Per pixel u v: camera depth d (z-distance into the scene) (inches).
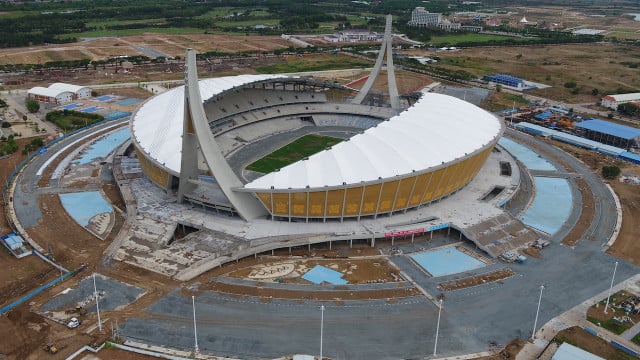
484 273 4133.9
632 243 4685.0
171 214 4825.3
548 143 7534.5
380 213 4768.7
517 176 5915.4
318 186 4382.4
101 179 5900.6
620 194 5782.5
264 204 4569.4
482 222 4776.1
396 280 4013.3
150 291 3789.4
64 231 4680.1
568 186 5994.1
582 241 4699.8
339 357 3166.8
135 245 4357.8
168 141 5255.9
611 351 3275.1
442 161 4731.8
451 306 3695.9
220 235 4456.2
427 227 4623.5
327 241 4441.4
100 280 3912.4
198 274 3991.1
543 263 4298.7
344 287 3905.0
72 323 3383.4
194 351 3189.0
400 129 5078.7
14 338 3272.6
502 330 3449.8
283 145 7224.4
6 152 6569.9
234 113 7637.8
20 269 4069.9
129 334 3329.2
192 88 4234.7
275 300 3722.9
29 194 5447.8
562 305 3740.2
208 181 5305.1
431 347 3275.1
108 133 7529.5
